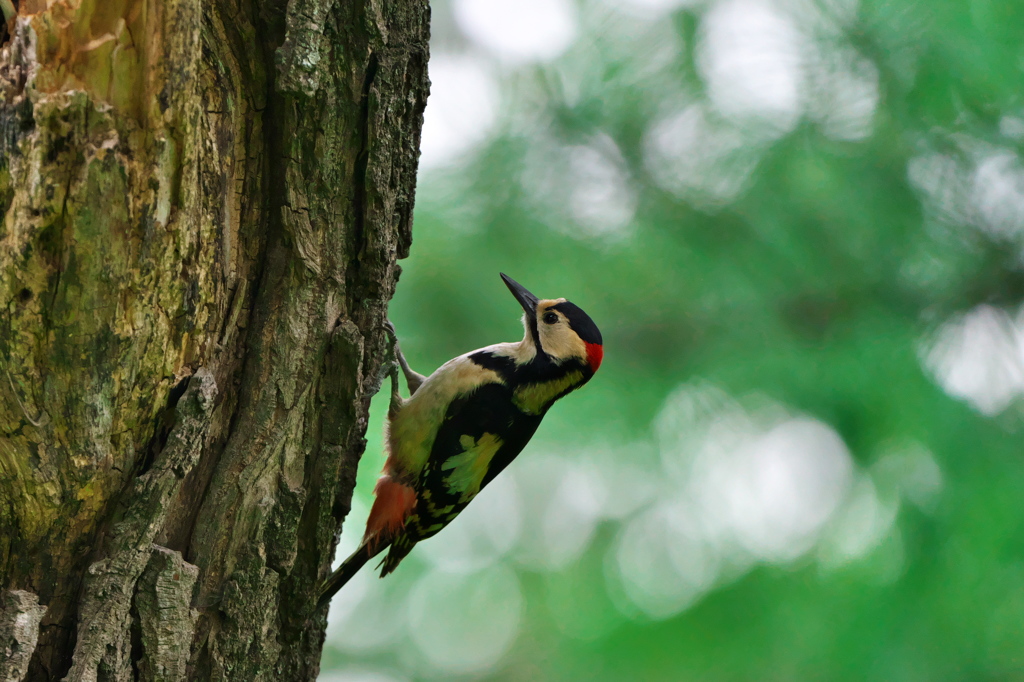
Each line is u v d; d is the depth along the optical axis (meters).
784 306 12.48
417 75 6.00
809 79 12.05
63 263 4.41
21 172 4.31
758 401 12.33
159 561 4.84
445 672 15.23
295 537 5.40
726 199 12.46
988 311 12.02
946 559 11.48
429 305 12.30
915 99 11.81
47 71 4.36
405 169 6.10
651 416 12.54
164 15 4.54
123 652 4.74
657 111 12.56
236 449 5.23
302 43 4.97
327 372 5.52
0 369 4.48
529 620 14.49
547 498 14.01
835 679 11.70
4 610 4.61
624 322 12.73
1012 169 11.88
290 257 5.34
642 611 13.29
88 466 4.69
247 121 5.20
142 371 4.75
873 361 11.90
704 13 12.25
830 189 12.19
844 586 12.12
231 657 5.16
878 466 12.07
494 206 12.72
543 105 13.01
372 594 15.58
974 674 11.09
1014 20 11.58
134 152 4.53
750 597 12.53
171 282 4.75
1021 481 11.28
